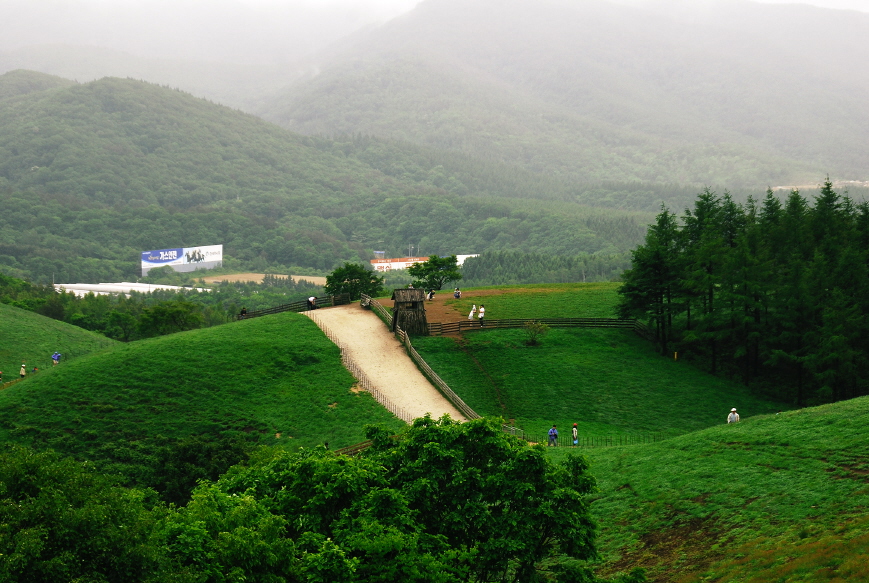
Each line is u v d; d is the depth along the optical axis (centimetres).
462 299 10662
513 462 3102
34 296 18362
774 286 8006
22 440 6325
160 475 5306
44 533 2211
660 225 9056
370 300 9700
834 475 3769
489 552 2881
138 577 2330
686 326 8888
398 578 2616
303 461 3175
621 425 6825
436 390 7275
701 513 3859
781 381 7812
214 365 7569
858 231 8219
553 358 8131
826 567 2848
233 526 2789
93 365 7500
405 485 3070
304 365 7750
